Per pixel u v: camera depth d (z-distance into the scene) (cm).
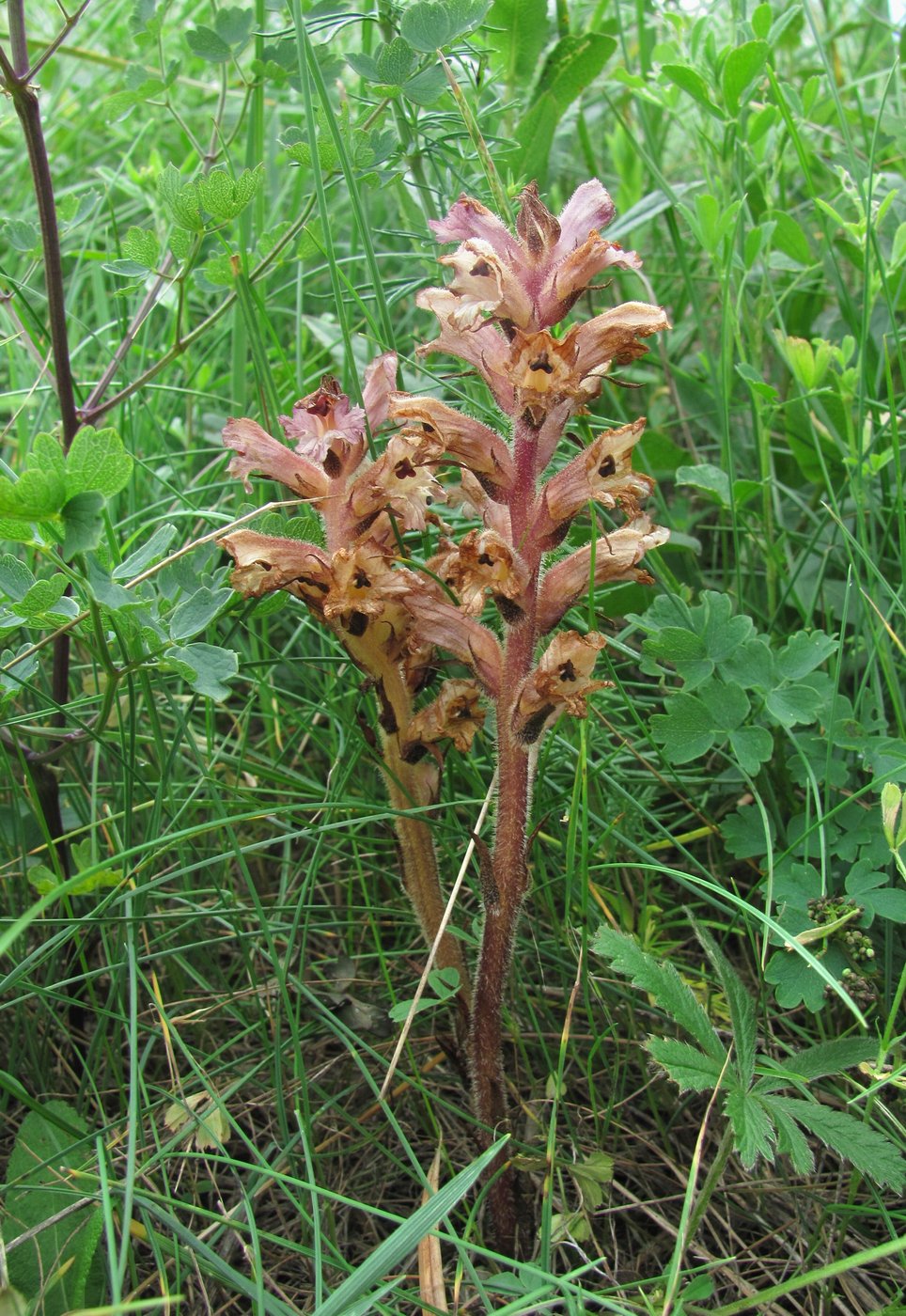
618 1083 29
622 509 23
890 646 35
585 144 47
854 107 51
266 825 32
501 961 25
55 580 23
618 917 32
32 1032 29
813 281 44
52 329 29
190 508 35
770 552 37
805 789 32
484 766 34
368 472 25
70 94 60
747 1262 26
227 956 33
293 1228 27
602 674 36
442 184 36
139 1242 25
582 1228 25
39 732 29
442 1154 27
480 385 36
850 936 28
